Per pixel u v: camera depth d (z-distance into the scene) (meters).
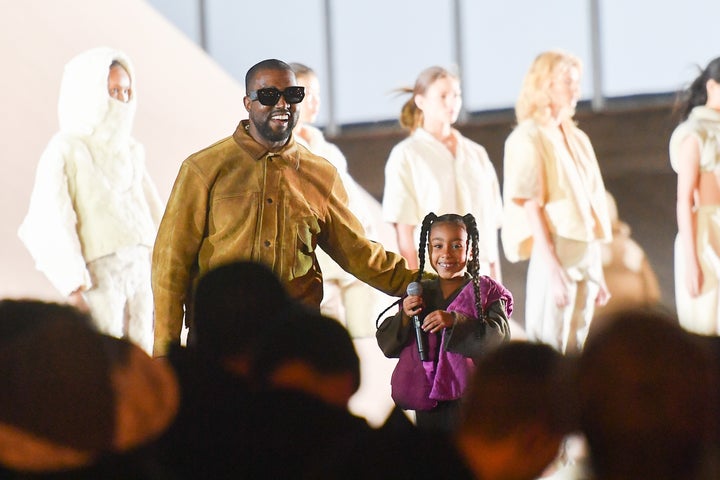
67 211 14.77
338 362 6.01
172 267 10.34
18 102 15.73
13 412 4.27
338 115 27.61
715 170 19.36
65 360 4.34
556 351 4.99
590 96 26.39
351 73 27.58
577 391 4.60
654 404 4.46
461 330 9.84
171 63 19.27
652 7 26.28
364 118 27.53
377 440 5.39
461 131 26.77
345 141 27.31
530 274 20.00
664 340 4.51
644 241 24.08
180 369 6.10
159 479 4.73
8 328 4.51
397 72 27.44
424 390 9.98
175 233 10.37
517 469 4.98
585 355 4.59
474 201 19.73
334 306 18.23
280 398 5.91
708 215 19.39
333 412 5.89
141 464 4.61
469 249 10.49
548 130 20.16
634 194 25.06
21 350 4.32
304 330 6.02
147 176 16.02
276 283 6.59
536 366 4.94
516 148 20.12
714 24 26.05
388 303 18.62
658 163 25.14
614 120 25.52
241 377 6.08
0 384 4.29
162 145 18.45
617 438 4.49
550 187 20.02
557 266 19.80
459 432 5.09
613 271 22.56
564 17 26.70
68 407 4.32
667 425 4.45
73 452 4.34
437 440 5.27
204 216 10.41
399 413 5.50
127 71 15.58
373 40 27.48
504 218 20.27
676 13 26.22
